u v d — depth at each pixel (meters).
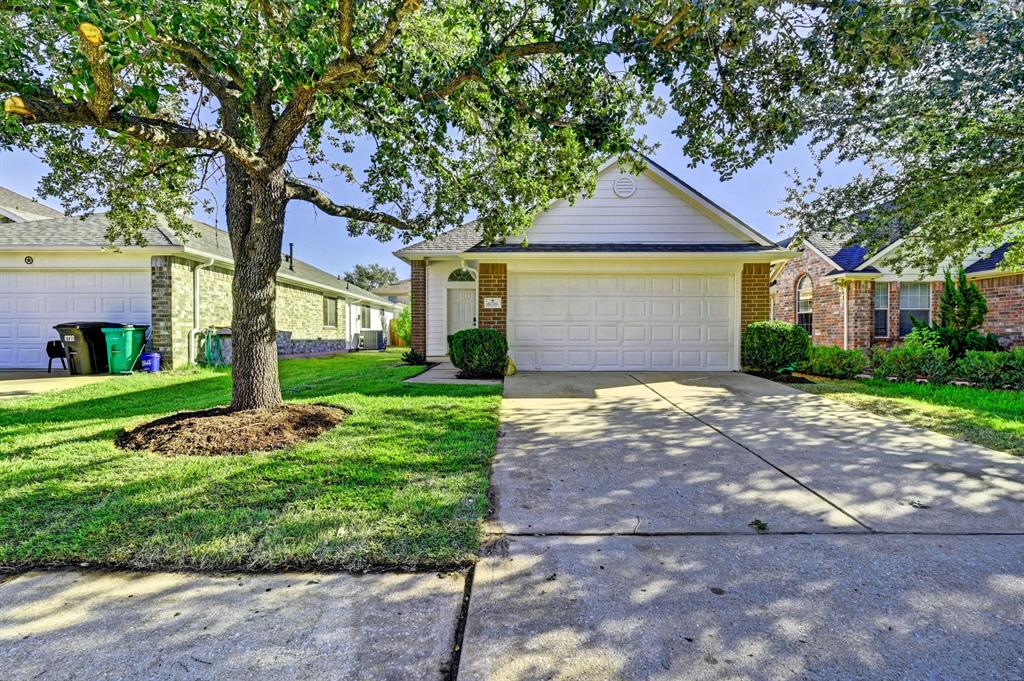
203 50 3.73
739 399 7.09
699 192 10.08
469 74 4.45
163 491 3.37
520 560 2.56
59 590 2.27
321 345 19.81
